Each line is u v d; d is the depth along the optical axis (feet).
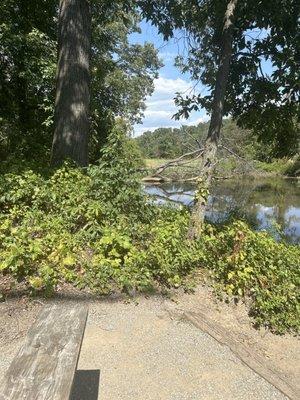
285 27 23.58
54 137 25.95
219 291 17.20
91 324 13.99
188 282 17.38
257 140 26.84
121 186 19.66
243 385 12.53
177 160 21.03
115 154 20.18
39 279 14.89
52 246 16.67
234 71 25.88
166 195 23.30
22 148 35.76
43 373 6.48
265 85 24.94
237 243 18.16
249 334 15.61
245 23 24.61
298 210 52.39
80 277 15.71
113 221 19.08
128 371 12.25
